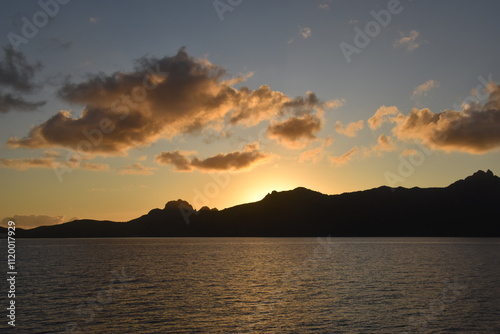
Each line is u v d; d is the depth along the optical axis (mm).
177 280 70688
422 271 83312
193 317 41344
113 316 41719
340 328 37156
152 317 41406
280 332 36031
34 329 36875
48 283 66188
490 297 51719
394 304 47406
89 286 62875
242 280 70375
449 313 42750
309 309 44906
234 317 41344
